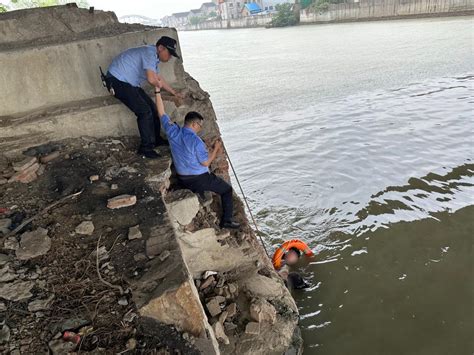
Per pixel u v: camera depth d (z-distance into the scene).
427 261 7.67
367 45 32.16
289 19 60.91
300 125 15.88
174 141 5.42
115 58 5.50
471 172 10.59
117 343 3.54
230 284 5.64
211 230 5.48
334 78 22.94
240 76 26.91
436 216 8.95
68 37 6.29
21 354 3.38
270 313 5.48
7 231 4.46
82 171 5.41
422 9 41.62
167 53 5.43
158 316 3.77
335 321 6.58
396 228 8.72
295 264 7.99
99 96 6.24
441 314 6.50
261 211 10.01
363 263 7.84
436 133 13.31
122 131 6.21
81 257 4.18
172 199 5.22
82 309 3.73
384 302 6.86
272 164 12.59
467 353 5.80
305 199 10.35
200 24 103.75
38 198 4.97
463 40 28.14
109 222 4.59
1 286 3.87
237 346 5.11
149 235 4.39
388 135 13.67
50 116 5.85
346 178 11.10
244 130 16.11
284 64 29.33
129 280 3.93
